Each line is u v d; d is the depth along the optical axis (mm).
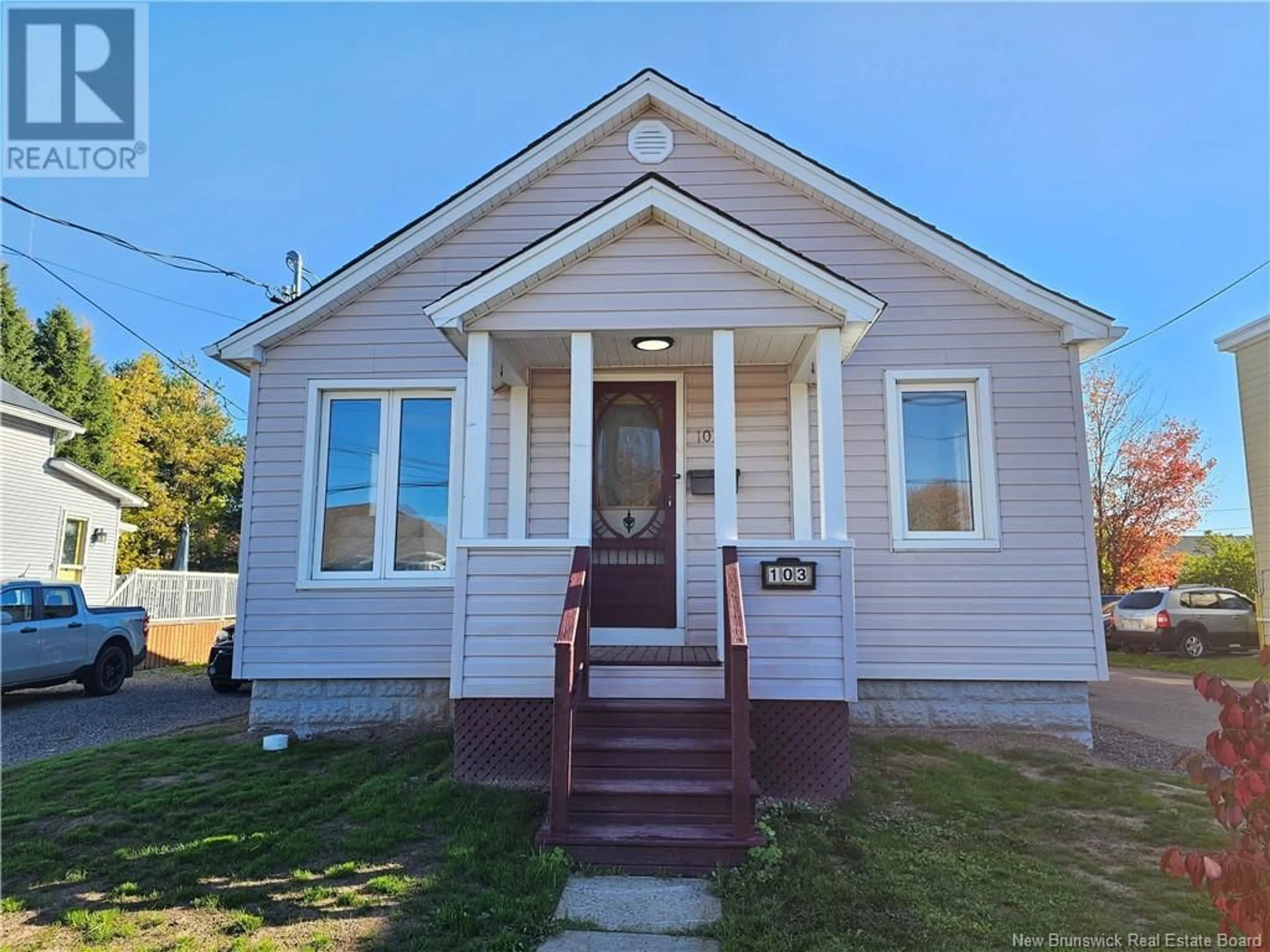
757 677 4758
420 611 6660
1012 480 6512
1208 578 20188
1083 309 6500
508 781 4855
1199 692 2209
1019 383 6609
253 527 6770
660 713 4621
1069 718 6297
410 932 3043
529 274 5168
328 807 4574
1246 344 13586
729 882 3498
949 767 5344
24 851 3898
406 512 6855
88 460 25484
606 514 6695
